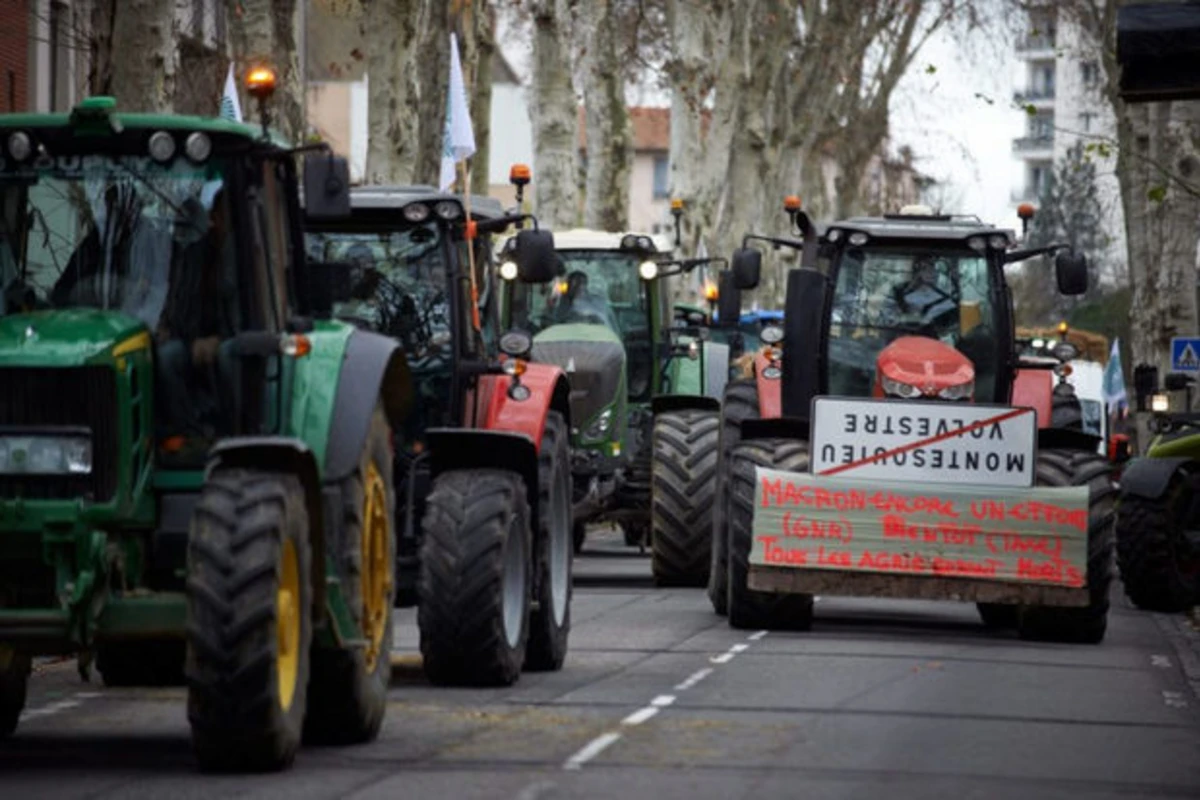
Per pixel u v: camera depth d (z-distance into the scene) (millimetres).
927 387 34094
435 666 25703
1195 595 41375
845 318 35750
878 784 19656
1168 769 21062
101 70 38500
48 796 18422
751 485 33125
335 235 29516
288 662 19781
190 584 19078
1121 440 67375
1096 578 32812
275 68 53406
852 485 32812
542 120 69938
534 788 19000
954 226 35750
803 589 32812
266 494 19438
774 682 26969
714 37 79375
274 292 21438
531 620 27328
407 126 57312
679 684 26609
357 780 19359
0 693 21734
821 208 114312
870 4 108625
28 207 21000
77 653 20609
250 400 20859
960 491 32625
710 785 19359
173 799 18266
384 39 57062
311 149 21312
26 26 60688
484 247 30375
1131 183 79625
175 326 20828
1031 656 31109
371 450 22062
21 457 19688
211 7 56062
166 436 20703
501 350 28391
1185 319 75062
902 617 37438
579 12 76875
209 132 21016
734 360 54406
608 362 43219
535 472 26531
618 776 19750
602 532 66188
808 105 104062
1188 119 73312
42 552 19656
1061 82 198625
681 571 42000
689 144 79312
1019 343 50531
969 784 19812
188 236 20984
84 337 19922
